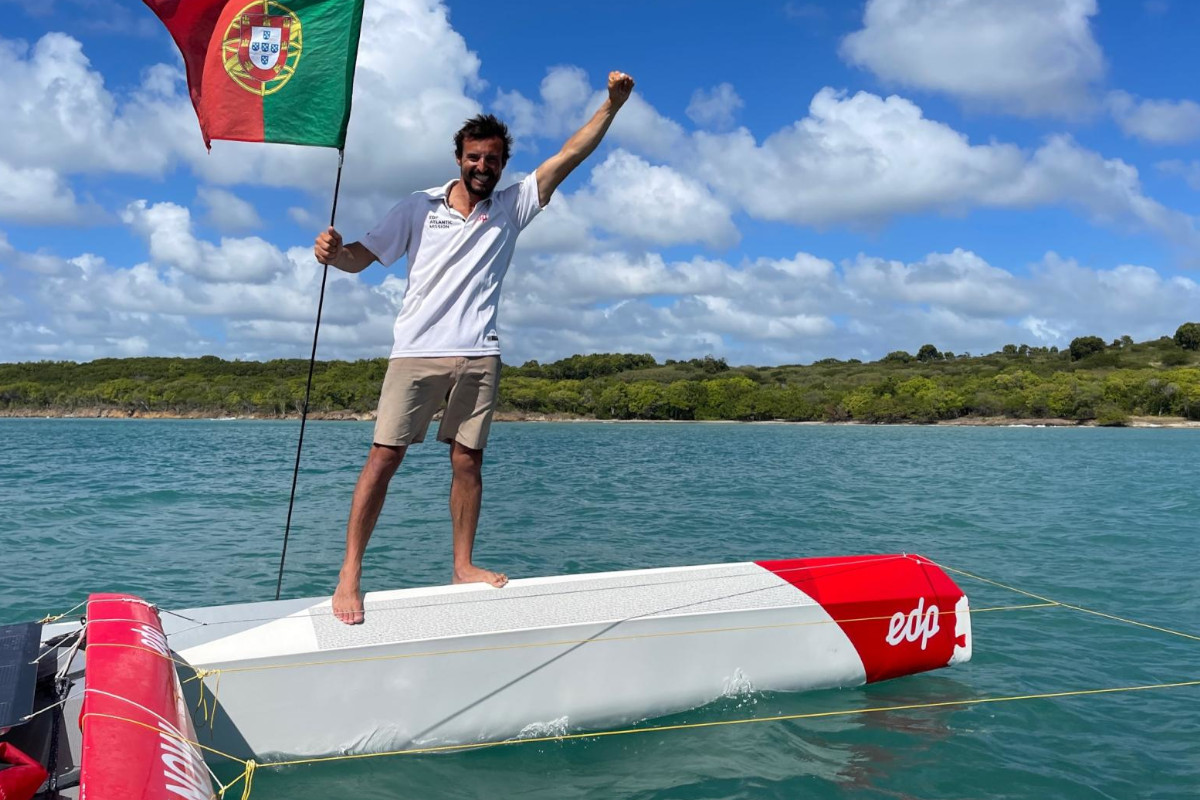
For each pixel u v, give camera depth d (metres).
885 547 9.73
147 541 9.38
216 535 9.86
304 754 3.40
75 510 12.02
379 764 3.48
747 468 24.39
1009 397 105.31
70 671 2.85
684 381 130.50
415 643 3.52
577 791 3.36
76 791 2.23
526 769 3.52
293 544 9.26
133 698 2.40
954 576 8.05
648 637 3.93
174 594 6.86
